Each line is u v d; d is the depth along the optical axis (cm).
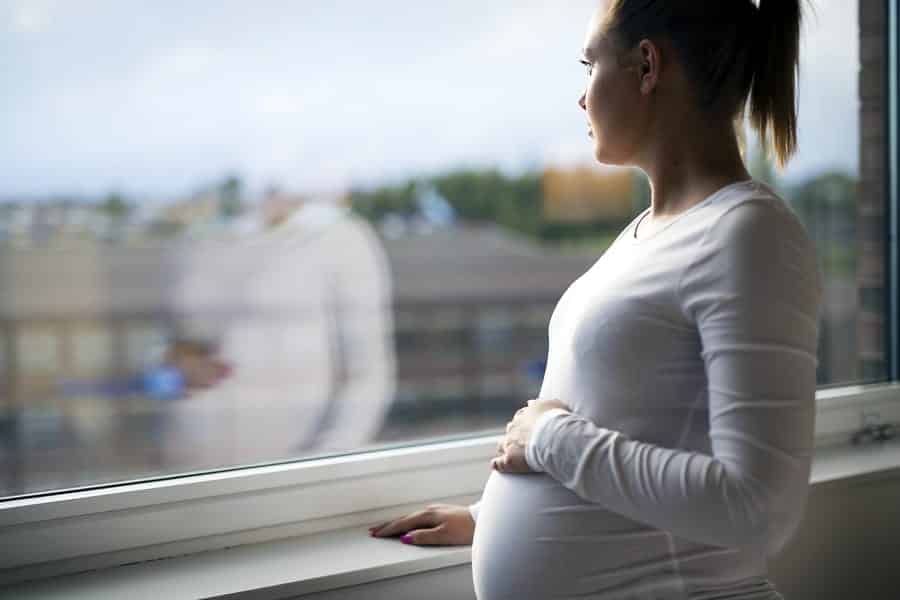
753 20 94
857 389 164
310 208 742
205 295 692
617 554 89
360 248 739
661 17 92
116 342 673
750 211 83
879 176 173
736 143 95
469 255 834
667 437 87
